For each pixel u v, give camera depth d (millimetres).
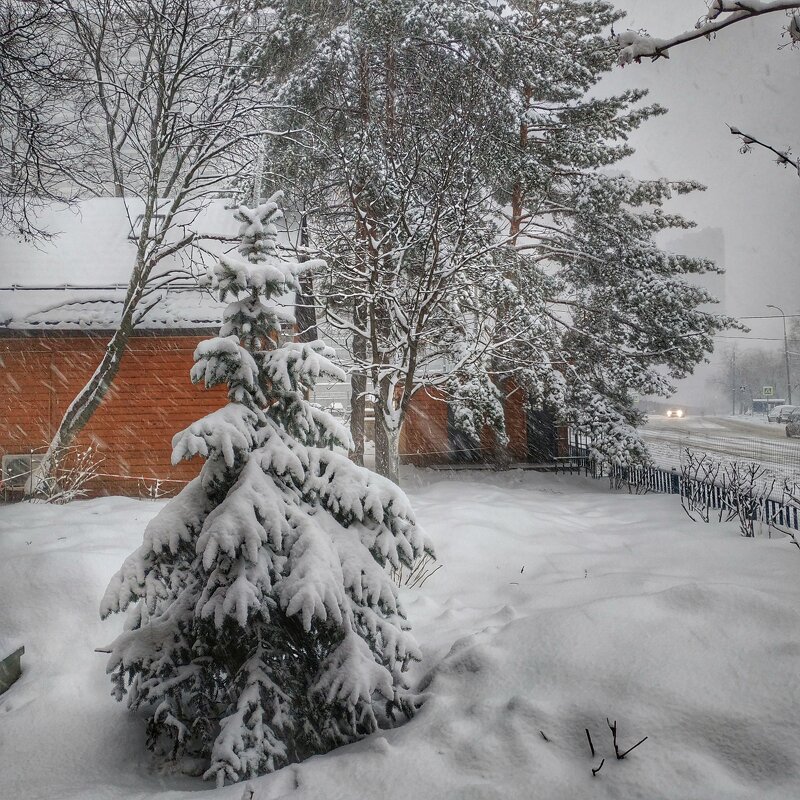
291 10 15766
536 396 18812
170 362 15883
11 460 15430
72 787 4344
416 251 13148
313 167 15461
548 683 4523
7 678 5703
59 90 13078
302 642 4926
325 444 5570
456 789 3752
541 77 18891
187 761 4730
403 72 15305
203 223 17047
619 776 3637
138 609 5094
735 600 5035
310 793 3916
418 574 8398
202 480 4957
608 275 20375
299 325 15898
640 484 17797
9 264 16141
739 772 3541
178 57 13312
